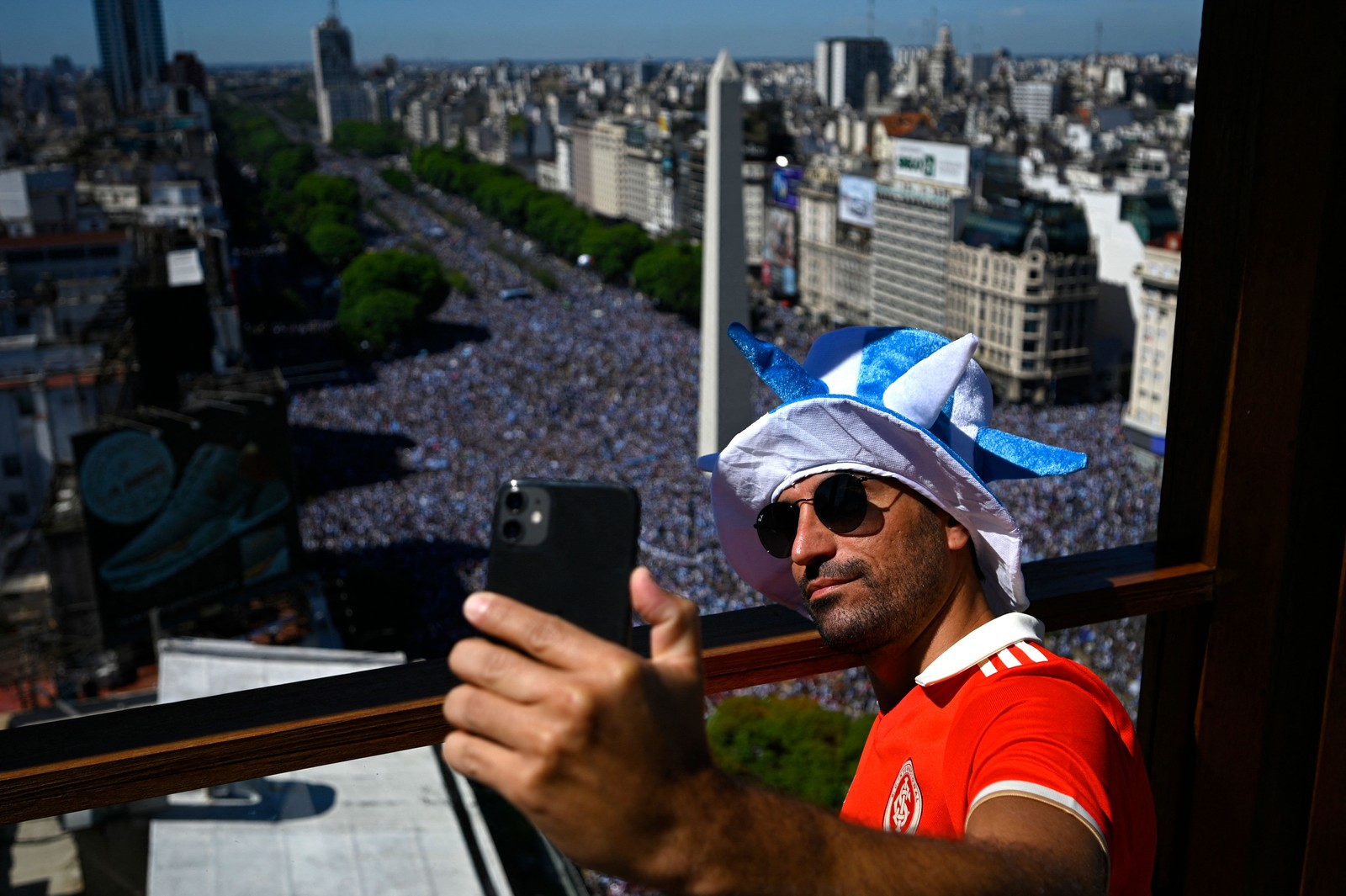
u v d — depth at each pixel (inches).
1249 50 118.6
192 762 88.2
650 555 2239.2
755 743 1237.1
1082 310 4234.7
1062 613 118.3
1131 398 3627.0
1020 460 103.1
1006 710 81.1
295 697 94.5
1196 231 126.2
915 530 95.3
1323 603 124.2
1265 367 119.3
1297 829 131.0
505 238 7588.6
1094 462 2869.1
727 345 2608.3
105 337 2438.5
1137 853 84.5
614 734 51.5
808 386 98.5
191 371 2166.6
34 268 3201.3
